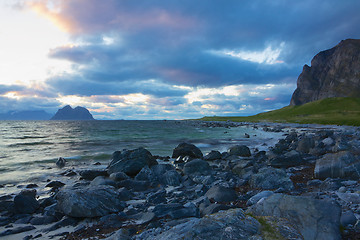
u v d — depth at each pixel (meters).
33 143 38.84
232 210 4.45
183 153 24.91
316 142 27.66
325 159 12.85
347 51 197.12
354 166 11.48
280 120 132.25
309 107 156.00
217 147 34.22
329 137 29.89
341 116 109.88
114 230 7.11
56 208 9.18
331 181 10.34
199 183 14.64
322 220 4.63
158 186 14.35
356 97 155.50
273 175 11.95
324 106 146.88
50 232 7.47
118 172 16.08
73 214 8.30
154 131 71.81
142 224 7.34
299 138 37.31
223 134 57.97
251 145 36.00
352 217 5.32
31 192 12.13
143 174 15.79
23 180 16.03
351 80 182.00
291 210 4.97
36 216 9.44
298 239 3.54
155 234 6.04
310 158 19.75
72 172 17.86
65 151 29.55
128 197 11.47
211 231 3.80
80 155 26.45
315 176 12.69
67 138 48.28
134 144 37.44
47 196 12.41
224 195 9.77
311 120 103.69
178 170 19.22
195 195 11.14
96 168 19.98
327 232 4.41
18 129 90.31
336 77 196.12
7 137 51.41
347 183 10.16
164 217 7.61
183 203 9.95
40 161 22.88
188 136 52.41
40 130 81.94
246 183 12.85
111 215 8.40
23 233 7.55
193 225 4.39
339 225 4.59
